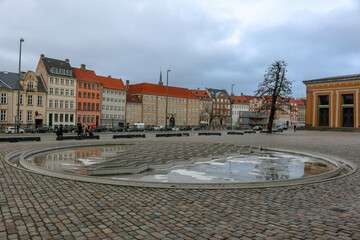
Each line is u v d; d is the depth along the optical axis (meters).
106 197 7.46
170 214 6.23
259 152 21.09
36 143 23.97
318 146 24.53
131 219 5.88
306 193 8.32
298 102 165.00
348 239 5.06
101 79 85.62
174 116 103.81
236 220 5.93
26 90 65.19
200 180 10.87
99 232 5.17
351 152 19.78
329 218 6.16
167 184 8.83
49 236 4.93
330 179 10.41
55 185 8.61
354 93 70.00
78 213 6.16
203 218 6.02
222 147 22.56
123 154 16.67
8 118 62.22
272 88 51.81
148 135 43.75
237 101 131.88
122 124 87.75
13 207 6.45
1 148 19.19
